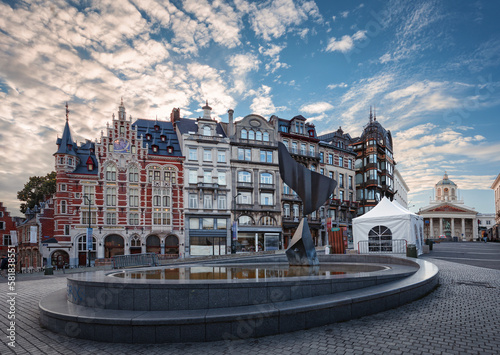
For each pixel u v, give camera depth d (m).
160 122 46.91
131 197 40.00
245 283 6.72
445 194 105.00
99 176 38.88
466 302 8.42
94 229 37.97
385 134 65.69
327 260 17.44
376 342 5.68
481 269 15.30
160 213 40.44
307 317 6.55
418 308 7.86
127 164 40.06
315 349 5.45
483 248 36.03
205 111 45.06
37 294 12.20
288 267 11.97
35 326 7.38
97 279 7.47
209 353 5.43
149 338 5.98
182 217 41.38
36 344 6.14
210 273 9.60
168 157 41.62
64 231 36.91
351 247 43.22
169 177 41.69
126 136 40.56
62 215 37.00
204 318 5.93
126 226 39.06
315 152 52.03
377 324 6.68
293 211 48.41
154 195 40.44
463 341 5.65
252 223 45.09
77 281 7.48
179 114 47.03
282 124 51.41
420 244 26.33
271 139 48.16
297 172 13.30
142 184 40.34
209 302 6.58
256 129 47.34
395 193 67.94
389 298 7.87
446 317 7.09
